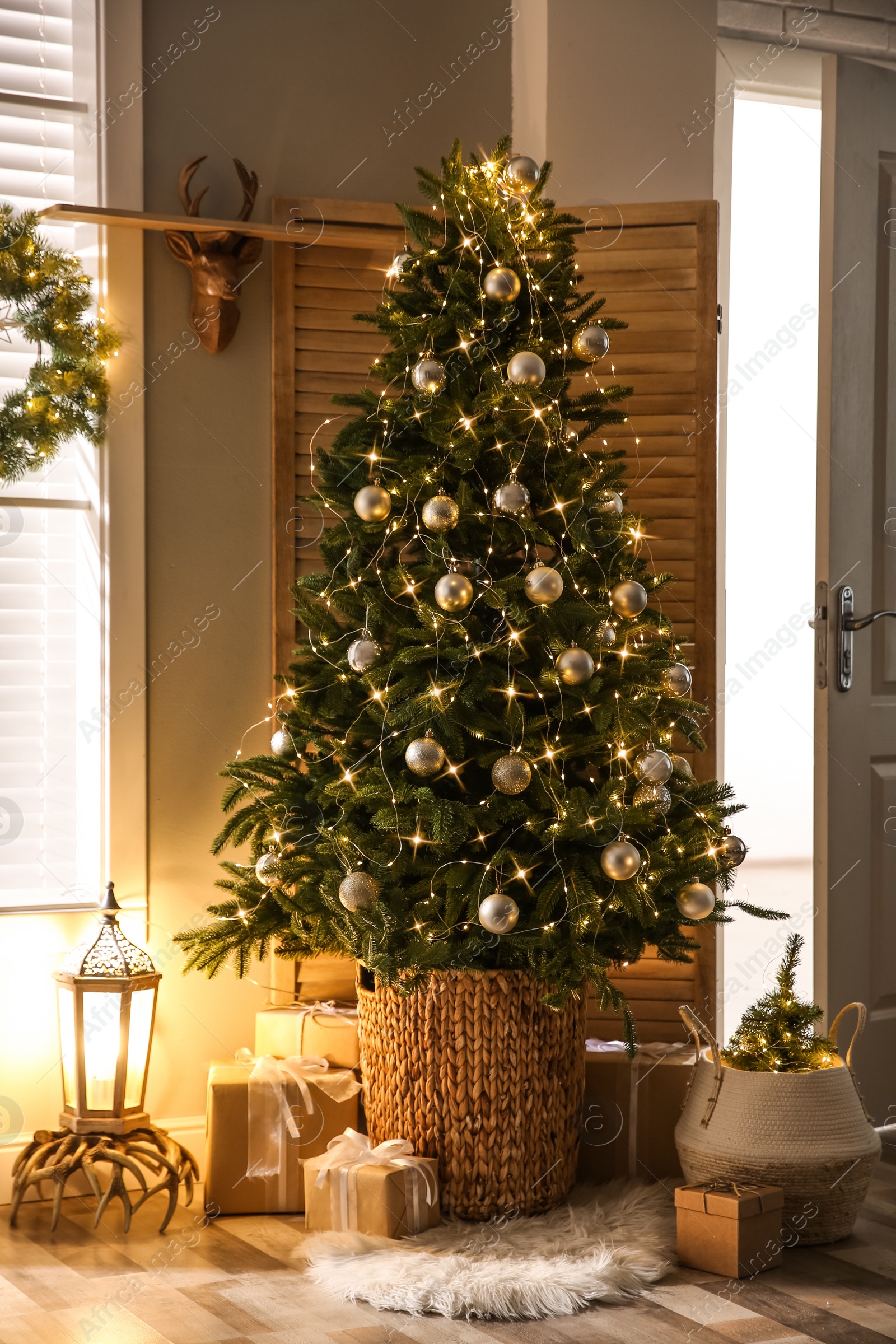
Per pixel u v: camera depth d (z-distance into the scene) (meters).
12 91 2.64
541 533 2.20
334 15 2.87
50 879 2.70
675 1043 2.79
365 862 2.24
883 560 3.03
